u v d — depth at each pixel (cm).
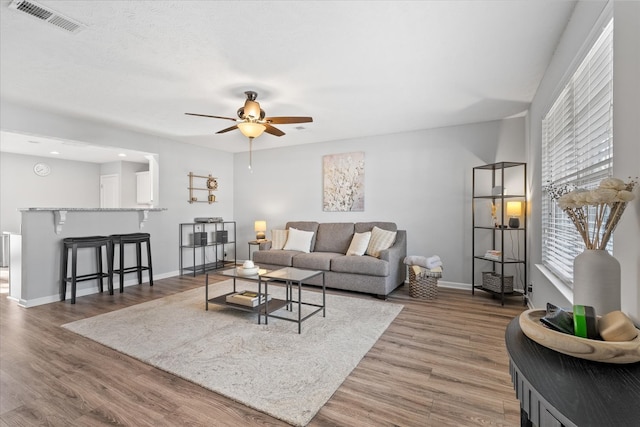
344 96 342
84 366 229
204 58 256
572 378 86
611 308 118
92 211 436
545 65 271
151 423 168
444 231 468
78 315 338
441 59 260
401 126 463
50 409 180
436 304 378
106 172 770
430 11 197
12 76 288
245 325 306
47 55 250
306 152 581
